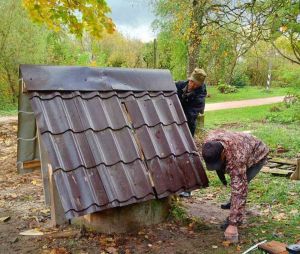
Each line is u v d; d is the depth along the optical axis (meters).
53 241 4.79
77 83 4.70
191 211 5.84
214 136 4.71
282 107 22.75
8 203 6.48
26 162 5.39
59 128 4.34
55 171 4.10
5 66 26.22
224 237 4.80
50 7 7.70
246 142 4.75
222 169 4.77
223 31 11.23
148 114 4.96
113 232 4.87
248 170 4.98
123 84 5.01
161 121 4.97
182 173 4.80
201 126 11.66
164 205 5.22
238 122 18.00
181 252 4.46
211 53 13.96
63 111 4.45
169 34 16.05
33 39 26.08
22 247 4.70
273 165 8.69
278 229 5.05
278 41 10.00
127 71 5.13
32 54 26.27
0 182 7.86
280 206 6.00
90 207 4.05
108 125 4.60
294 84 20.98
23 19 25.50
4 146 11.92
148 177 4.57
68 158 4.21
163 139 4.88
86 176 4.20
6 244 4.79
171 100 5.26
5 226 5.41
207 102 28.78
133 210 4.94
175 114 5.18
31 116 4.88
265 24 6.54
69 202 3.99
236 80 39.41
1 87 26.89
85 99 4.68
